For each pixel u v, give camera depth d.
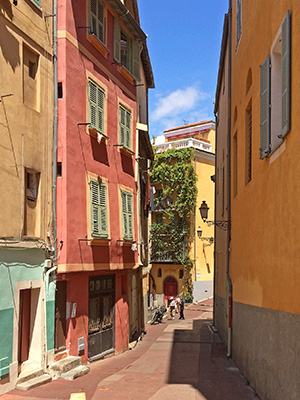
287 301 6.83
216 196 24.11
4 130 9.67
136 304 21.00
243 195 11.46
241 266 11.71
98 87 14.31
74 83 12.78
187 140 39.50
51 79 11.84
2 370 9.21
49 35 11.84
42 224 11.09
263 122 8.62
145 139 20.89
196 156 39.25
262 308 8.72
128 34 17.17
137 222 17.50
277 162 7.58
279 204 7.41
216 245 22.75
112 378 10.91
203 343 17.86
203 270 39.28
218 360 13.58
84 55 13.48
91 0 13.99
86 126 13.46
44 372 10.73
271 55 8.31
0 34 9.68
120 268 15.33
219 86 21.86
